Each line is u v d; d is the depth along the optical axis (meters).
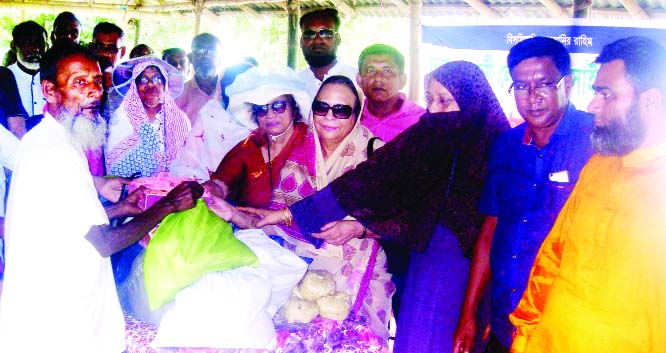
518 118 3.23
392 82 3.76
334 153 3.60
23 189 2.51
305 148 3.64
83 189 2.54
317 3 6.53
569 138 3.01
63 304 2.51
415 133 3.40
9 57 5.38
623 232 2.66
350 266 3.51
